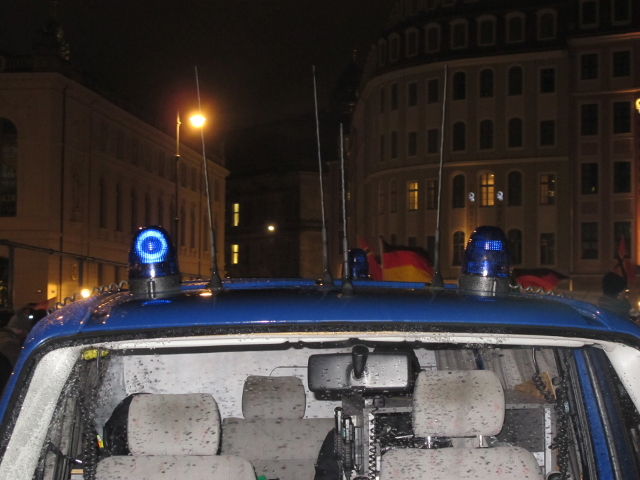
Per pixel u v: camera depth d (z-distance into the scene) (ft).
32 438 6.13
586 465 7.23
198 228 211.20
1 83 140.36
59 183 142.10
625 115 149.59
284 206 277.23
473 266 7.42
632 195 148.05
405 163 165.48
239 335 6.28
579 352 7.44
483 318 6.48
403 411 7.61
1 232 139.23
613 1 150.51
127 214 169.37
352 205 209.97
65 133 143.54
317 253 274.16
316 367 7.13
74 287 147.02
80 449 7.80
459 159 159.94
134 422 6.94
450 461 6.68
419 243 162.71
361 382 7.02
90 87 153.28
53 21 143.13
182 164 201.87
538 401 8.27
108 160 160.04
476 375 6.90
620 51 149.89
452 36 162.09
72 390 7.14
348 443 7.56
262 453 10.64
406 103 166.09
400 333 6.31
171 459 6.89
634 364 6.66
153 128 181.57
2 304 138.41
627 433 7.16
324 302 6.65
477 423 6.77
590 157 150.71
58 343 6.21
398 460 6.68
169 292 7.39
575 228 150.71
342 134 7.82
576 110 151.64
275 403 10.73
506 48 158.10
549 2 157.17
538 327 6.44
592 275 149.07
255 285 8.84
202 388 10.75
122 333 6.24
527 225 155.74
